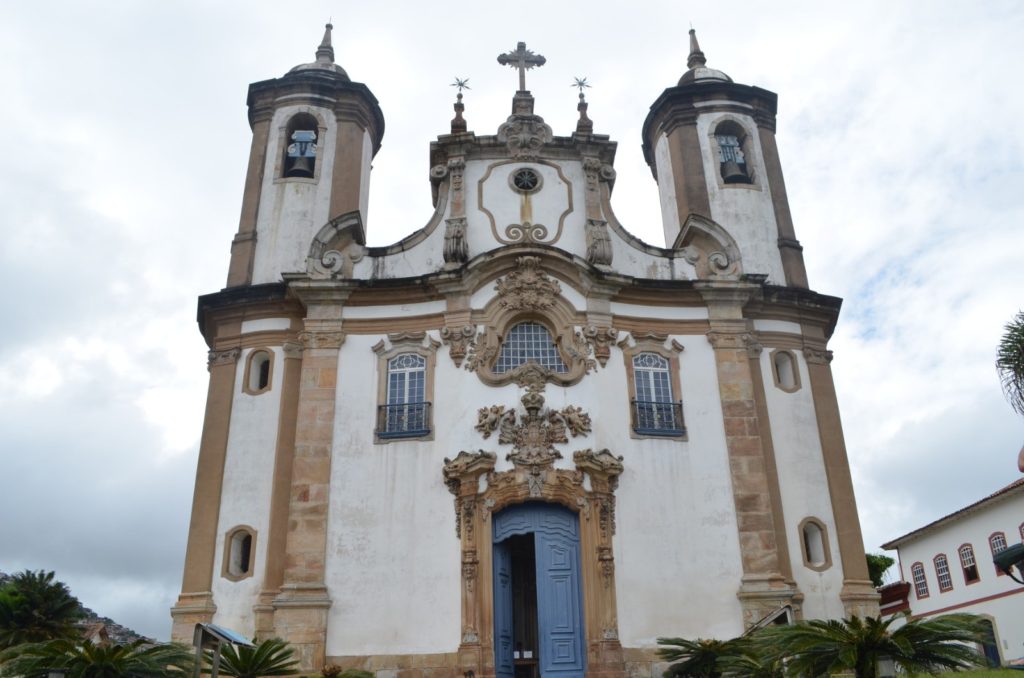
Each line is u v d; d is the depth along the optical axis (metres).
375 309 18.28
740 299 18.86
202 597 16.36
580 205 19.53
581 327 17.94
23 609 29.25
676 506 16.91
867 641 9.91
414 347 17.84
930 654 9.84
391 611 15.80
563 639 15.90
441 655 15.48
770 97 22.89
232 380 18.25
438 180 19.70
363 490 16.69
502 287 18.08
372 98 22.17
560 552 16.41
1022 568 9.12
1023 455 8.61
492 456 16.52
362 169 21.48
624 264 19.16
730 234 20.75
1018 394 12.66
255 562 16.66
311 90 21.62
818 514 17.91
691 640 15.62
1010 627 29.20
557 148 20.03
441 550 16.17
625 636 15.77
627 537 16.47
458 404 17.19
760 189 21.62
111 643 11.85
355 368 17.75
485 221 19.17
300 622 15.57
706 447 17.52
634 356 18.06
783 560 17.20
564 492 16.47
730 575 16.52
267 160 21.05
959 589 32.28
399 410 17.30
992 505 30.25
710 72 23.72
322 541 16.27
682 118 22.27
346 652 15.52
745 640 14.35
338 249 18.92
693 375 18.19
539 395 17.09
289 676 15.13
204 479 17.39
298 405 17.59
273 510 17.00
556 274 18.33
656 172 23.73
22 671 10.77
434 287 18.12
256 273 19.78
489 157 19.88
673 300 18.80
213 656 12.12
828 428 18.83
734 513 17.02
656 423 17.52
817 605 17.08
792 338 19.53
